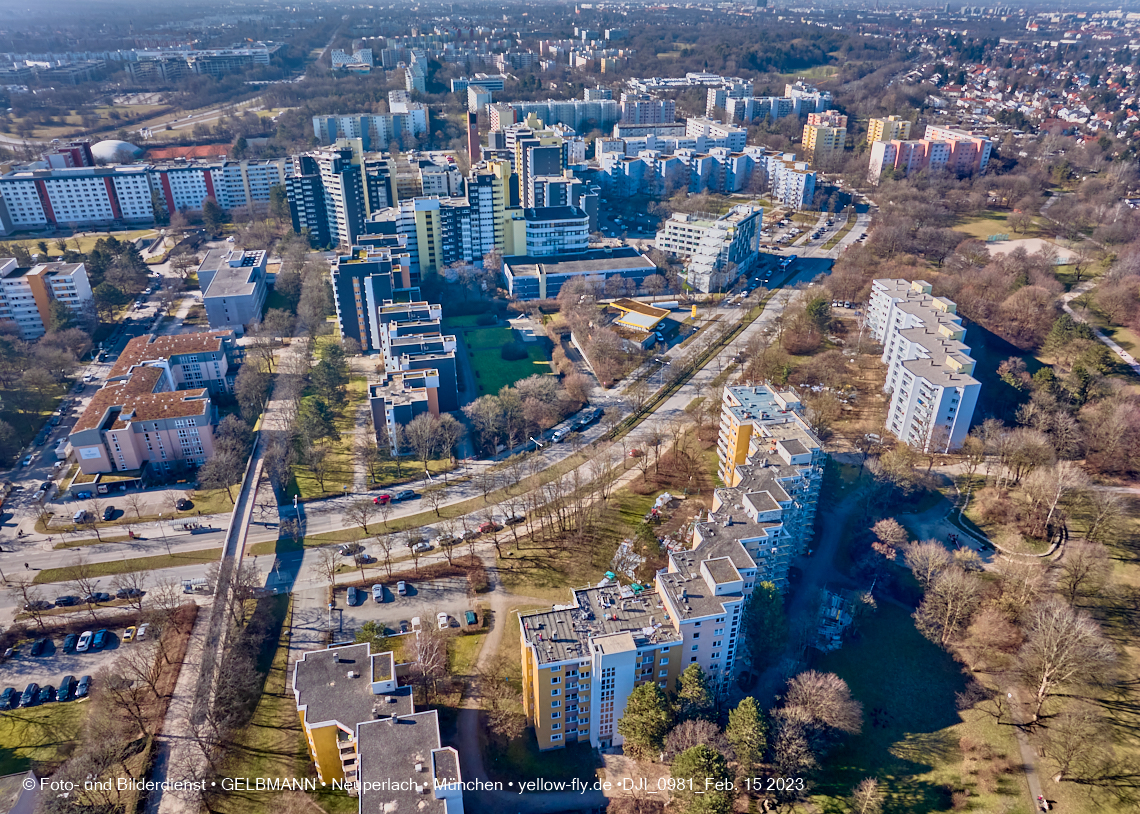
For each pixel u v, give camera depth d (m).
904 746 199.88
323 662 196.25
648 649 193.62
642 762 196.50
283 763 195.25
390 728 174.38
